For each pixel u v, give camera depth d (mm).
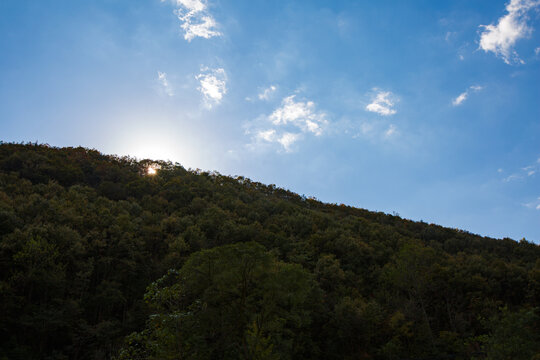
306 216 78438
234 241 57125
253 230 60312
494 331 23141
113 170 85875
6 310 32812
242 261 16406
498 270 53812
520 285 51594
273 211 83125
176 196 77125
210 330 16312
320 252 59156
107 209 54250
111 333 34719
